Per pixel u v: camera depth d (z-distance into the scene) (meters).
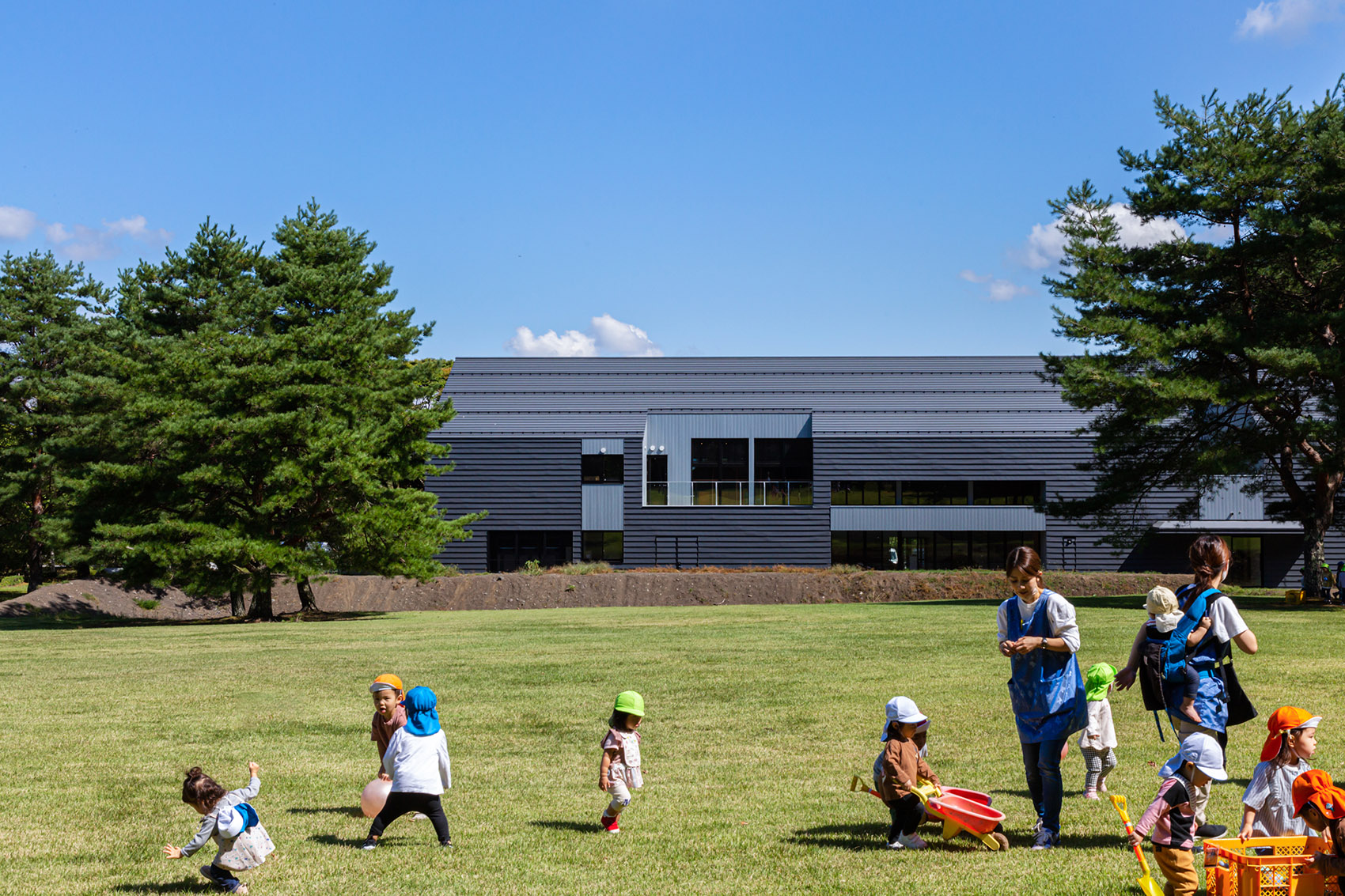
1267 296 33.00
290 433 34.84
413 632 27.72
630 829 7.99
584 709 14.16
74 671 19.45
